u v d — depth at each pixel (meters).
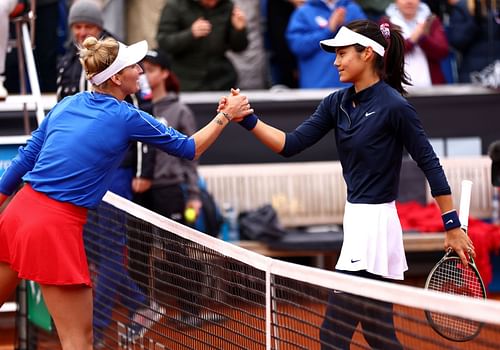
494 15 23.27
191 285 12.58
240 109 12.45
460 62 23.62
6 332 18.91
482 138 22.27
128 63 12.18
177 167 18.08
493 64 23.09
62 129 12.08
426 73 22.50
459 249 11.59
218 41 21.86
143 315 13.84
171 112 18.30
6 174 12.62
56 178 11.95
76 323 12.23
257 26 23.23
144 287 13.82
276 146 12.46
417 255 21.41
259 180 21.56
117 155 12.10
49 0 21.78
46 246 11.91
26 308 16.52
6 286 12.61
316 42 22.03
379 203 11.80
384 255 11.75
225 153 21.94
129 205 14.05
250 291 11.34
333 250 19.81
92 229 15.50
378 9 23.05
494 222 21.48
